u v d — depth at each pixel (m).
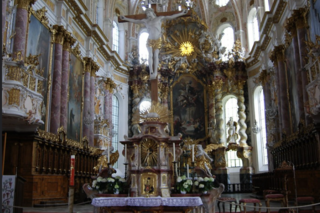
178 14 11.34
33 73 11.41
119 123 27.50
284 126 18.67
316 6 13.82
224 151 25.78
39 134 13.17
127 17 11.40
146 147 8.73
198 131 27.38
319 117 12.84
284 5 18.14
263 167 24.72
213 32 29.53
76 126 19.19
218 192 8.46
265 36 22.03
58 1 17.00
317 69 11.45
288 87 18.50
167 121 9.77
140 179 8.36
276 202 14.15
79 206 13.88
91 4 22.80
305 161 14.85
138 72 28.36
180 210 7.56
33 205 11.93
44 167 13.70
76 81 19.38
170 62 28.36
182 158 21.00
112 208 7.60
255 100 26.47
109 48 24.98
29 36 13.72
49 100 15.72
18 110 10.26
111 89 25.56
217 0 29.83
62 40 16.91
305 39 15.53
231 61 27.36
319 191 12.47
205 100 27.86
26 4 13.03
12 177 8.52
